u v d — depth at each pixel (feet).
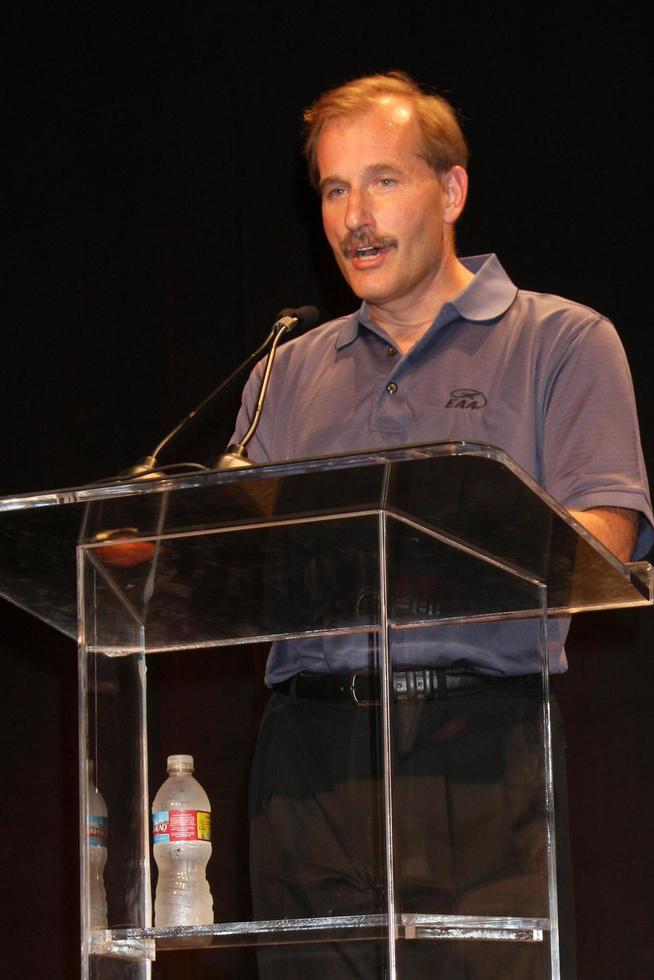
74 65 24.89
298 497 8.46
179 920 9.04
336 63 23.71
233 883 9.00
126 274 24.11
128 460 23.48
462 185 14.19
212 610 9.56
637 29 22.29
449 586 9.12
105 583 9.49
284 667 9.39
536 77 22.58
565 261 21.97
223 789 9.28
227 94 24.22
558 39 22.58
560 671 11.68
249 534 8.85
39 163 24.79
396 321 14.23
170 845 9.19
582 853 20.08
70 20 24.98
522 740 9.31
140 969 8.97
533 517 8.66
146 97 24.58
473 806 8.90
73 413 23.85
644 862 19.83
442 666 8.95
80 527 9.09
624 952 19.62
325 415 13.83
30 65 24.98
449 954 8.59
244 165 23.94
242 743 9.34
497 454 7.83
